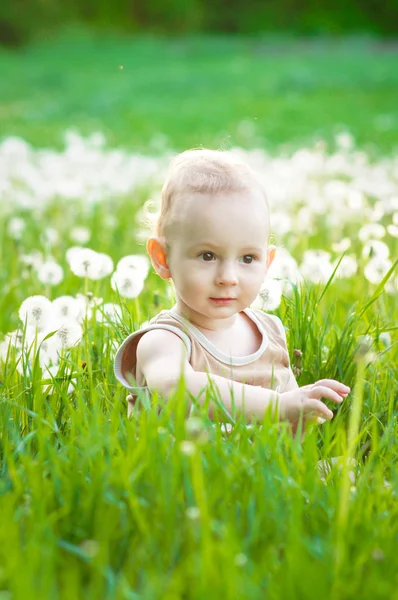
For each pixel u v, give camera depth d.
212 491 2.39
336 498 2.50
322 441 3.20
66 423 3.21
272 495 2.45
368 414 3.45
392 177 9.10
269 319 3.43
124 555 2.30
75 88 26.70
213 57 36.50
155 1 47.69
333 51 37.94
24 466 2.65
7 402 3.17
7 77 29.53
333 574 2.14
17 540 2.27
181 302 3.26
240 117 19.84
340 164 9.47
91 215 8.14
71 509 2.43
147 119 19.67
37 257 5.96
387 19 45.81
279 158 11.91
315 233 6.84
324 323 4.13
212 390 2.88
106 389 3.42
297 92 25.22
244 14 47.88
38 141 15.10
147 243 3.29
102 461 2.57
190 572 2.10
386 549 2.29
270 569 2.15
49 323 3.71
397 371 3.79
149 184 10.09
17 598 1.93
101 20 47.78
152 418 2.69
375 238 5.93
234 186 3.15
